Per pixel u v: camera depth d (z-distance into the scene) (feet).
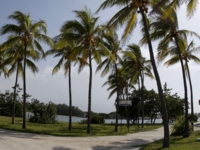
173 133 69.92
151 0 50.06
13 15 80.69
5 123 97.66
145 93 168.25
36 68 98.27
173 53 73.41
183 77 65.72
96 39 75.10
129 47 108.17
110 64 98.12
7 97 161.89
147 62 110.73
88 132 78.43
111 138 68.54
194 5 44.32
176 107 167.63
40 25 83.25
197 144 46.70
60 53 89.71
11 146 45.27
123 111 169.37
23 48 88.69
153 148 45.73
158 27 63.87
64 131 81.15
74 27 74.74
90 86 79.82
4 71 116.78
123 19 51.49
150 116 176.35
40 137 62.13
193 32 63.93
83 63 73.72
